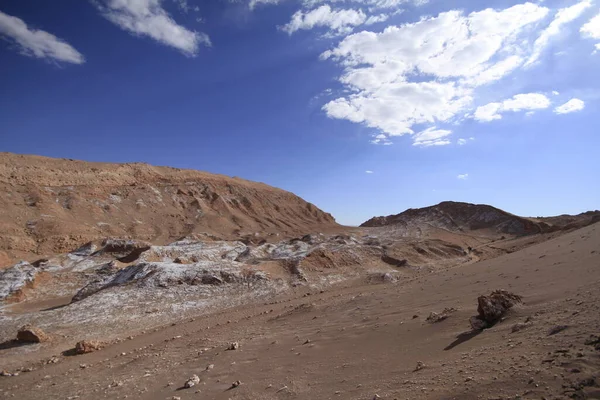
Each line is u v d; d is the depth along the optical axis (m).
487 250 67.88
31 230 62.03
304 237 68.44
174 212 97.88
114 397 11.38
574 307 8.77
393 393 6.92
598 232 26.22
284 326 19.67
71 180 88.62
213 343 17.86
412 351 9.78
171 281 36.06
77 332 25.62
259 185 147.25
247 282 38.66
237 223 106.88
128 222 83.44
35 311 32.19
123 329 26.58
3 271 39.47
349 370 9.50
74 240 63.88
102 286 37.06
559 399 4.68
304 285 40.22
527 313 9.75
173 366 14.20
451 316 12.07
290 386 9.27
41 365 19.47
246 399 8.98
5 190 70.69
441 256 61.38
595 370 5.07
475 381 6.15
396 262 55.03
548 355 6.18
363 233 104.50
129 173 108.12
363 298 23.08
